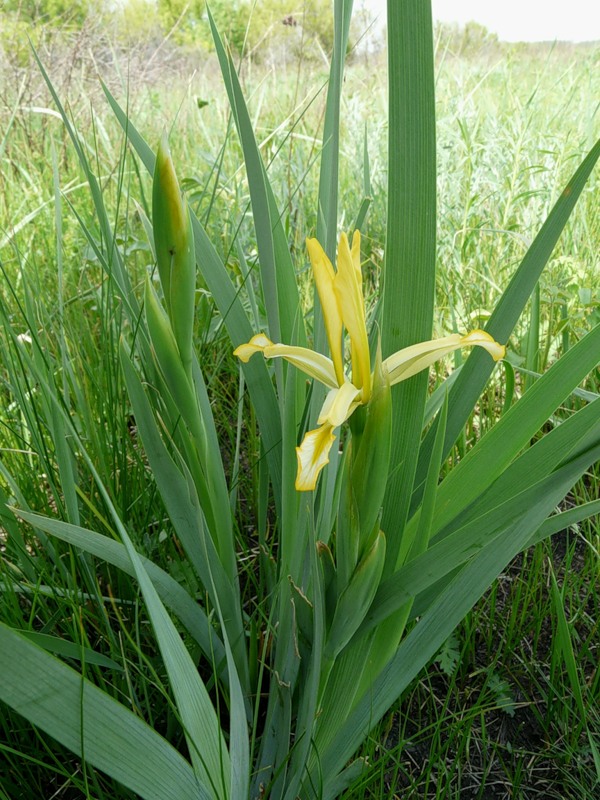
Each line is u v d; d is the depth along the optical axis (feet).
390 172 0.64
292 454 0.77
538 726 1.02
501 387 1.58
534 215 1.90
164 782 0.57
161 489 0.78
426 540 0.70
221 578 0.83
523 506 0.58
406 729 1.01
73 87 2.78
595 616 1.17
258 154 0.74
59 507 0.97
